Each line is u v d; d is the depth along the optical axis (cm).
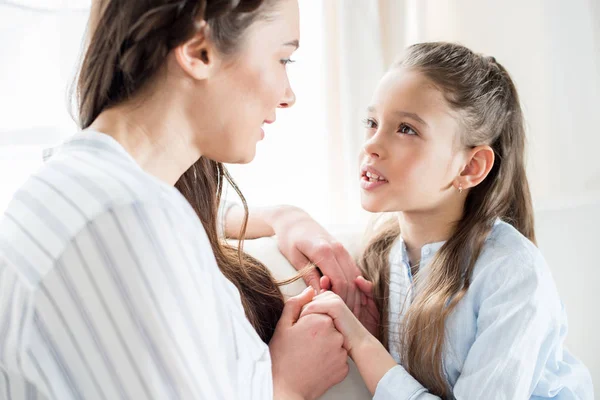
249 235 110
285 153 140
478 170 98
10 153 111
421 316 95
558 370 101
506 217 107
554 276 123
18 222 57
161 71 61
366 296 103
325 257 100
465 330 94
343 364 91
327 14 136
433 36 149
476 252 96
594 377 124
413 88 94
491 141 100
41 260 54
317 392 89
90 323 53
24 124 111
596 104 159
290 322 93
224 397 57
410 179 94
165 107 63
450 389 96
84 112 65
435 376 94
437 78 94
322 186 143
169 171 65
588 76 158
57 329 53
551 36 155
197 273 57
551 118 158
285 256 104
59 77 110
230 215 112
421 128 93
